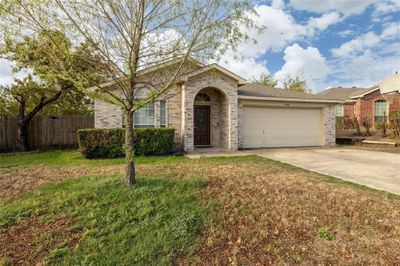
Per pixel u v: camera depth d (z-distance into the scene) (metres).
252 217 3.96
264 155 10.73
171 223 3.66
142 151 10.47
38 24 3.85
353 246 3.18
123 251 3.03
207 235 3.45
